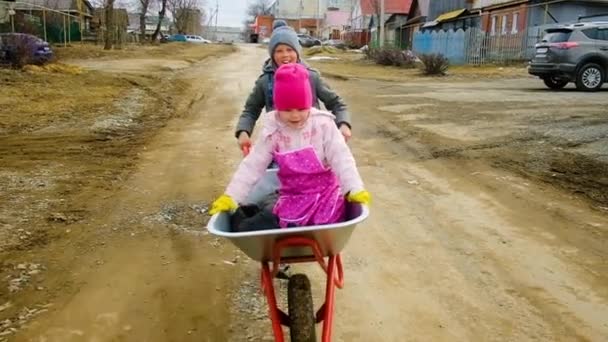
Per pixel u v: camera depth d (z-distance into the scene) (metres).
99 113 13.01
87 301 4.34
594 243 5.29
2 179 7.55
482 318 4.07
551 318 4.05
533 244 5.30
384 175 7.74
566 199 6.54
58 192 7.02
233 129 11.39
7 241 5.43
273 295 3.12
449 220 5.98
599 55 17.64
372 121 11.95
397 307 4.24
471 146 9.22
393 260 5.04
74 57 31.28
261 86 4.36
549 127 10.63
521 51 31.08
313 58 41.12
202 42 74.38
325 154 3.26
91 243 5.44
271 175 3.67
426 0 52.09
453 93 17.44
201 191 7.11
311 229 2.81
